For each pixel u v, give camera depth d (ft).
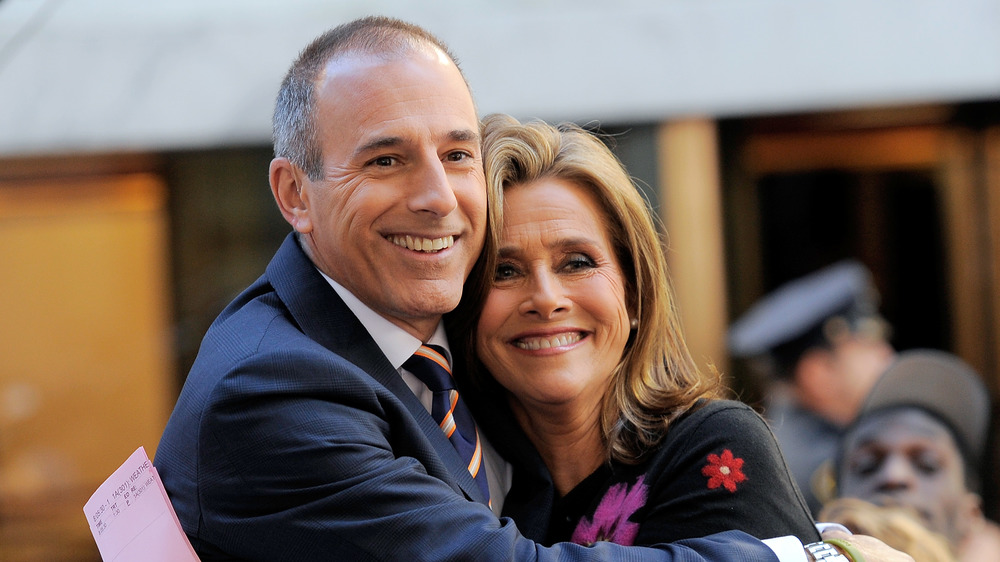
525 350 10.82
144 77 22.53
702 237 24.48
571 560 9.09
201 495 9.45
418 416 10.28
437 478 9.73
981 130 25.75
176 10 22.86
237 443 9.30
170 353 26.03
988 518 24.22
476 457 10.69
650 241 11.09
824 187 25.99
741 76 22.61
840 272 23.73
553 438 11.16
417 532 9.01
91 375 26.32
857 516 14.74
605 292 10.77
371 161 9.99
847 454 16.81
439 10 22.70
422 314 10.32
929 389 16.49
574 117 22.48
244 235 25.58
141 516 9.73
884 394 16.67
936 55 22.58
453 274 10.28
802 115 25.41
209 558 9.63
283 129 10.66
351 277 10.36
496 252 10.68
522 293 10.78
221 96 22.40
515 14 22.59
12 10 22.94
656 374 11.27
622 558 9.14
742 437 10.34
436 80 10.13
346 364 9.68
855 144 26.02
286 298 10.46
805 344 22.90
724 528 9.95
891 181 26.35
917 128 25.90
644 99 22.54
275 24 22.47
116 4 22.99
